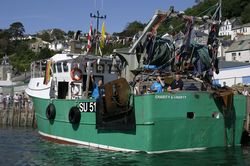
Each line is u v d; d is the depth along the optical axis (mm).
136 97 13008
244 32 100875
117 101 13477
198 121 13539
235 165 11688
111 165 11828
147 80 14891
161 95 12805
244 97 14734
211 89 14266
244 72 37594
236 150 13930
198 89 14516
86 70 17578
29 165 12922
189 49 14578
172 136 13047
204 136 13711
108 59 18000
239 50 65312
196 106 13469
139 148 13039
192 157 12602
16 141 20406
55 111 17062
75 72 17328
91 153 14000
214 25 14547
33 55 136875
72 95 17562
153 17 14555
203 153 13227
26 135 24625
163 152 12977
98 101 14344
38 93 19609
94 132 14750
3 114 37656
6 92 58312
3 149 16859
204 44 14945
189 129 13367
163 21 14586
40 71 20172
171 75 14922
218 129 14031
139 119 12945
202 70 14711
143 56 15016
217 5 14688
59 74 18375
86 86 16625
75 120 15453
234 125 14484
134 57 15328
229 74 39000
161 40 14883
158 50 14656
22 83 61000
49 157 13977
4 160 14008
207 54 14625
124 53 15328
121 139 13656
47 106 17656
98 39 18906
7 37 167625
